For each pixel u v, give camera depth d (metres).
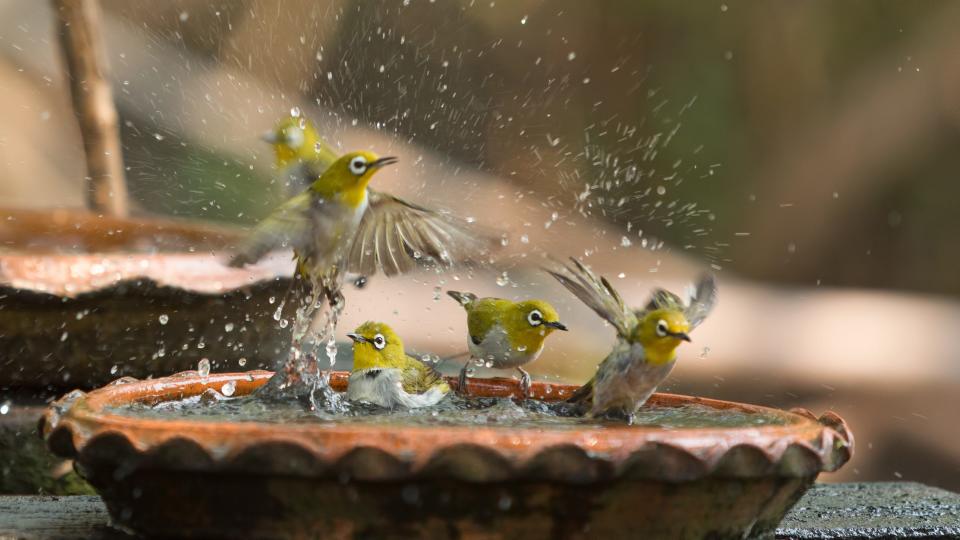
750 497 4.20
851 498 5.98
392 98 20.31
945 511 5.67
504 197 19.86
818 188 23.95
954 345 17.22
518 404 5.61
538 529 3.94
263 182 17.56
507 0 22.80
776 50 23.97
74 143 18.98
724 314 17.69
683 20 24.12
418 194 17.64
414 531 3.91
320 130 16.14
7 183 18.11
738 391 15.12
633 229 21.23
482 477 3.77
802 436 4.24
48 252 8.59
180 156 17.66
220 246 8.43
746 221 23.62
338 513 3.90
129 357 6.96
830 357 16.23
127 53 18.83
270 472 3.84
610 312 5.07
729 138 24.06
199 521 4.07
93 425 4.15
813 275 23.67
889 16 23.80
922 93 23.75
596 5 23.86
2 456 6.59
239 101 18.88
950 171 23.78
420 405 5.57
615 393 5.04
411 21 21.08
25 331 6.66
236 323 7.17
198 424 3.96
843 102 24.05
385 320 13.03
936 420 15.29
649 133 23.91
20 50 18.91
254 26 19.78
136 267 6.75
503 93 22.42
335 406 5.41
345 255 5.69
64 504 5.44
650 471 3.87
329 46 20.11
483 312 6.83
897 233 23.86
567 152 21.95
